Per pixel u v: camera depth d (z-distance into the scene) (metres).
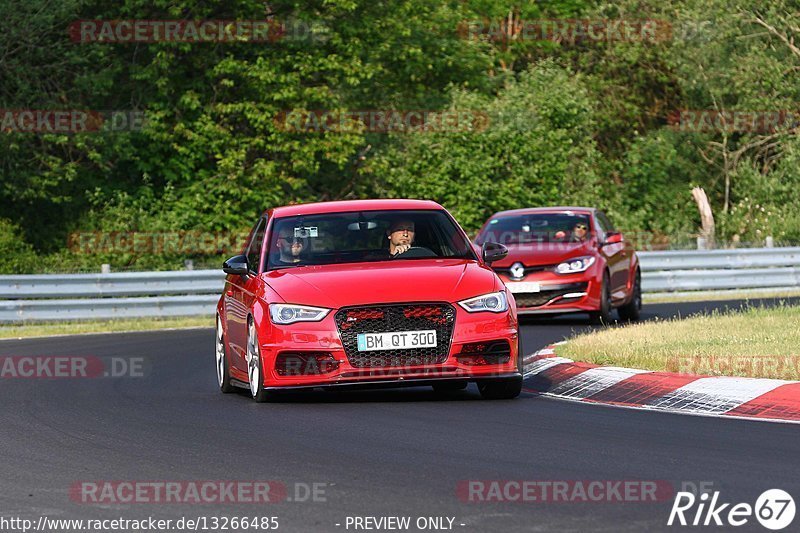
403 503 24.50
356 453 30.44
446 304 38.81
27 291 85.56
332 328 38.66
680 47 157.62
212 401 42.38
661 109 169.12
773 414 35.25
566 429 33.72
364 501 24.77
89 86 118.00
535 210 75.75
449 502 24.53
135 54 126.75
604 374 42.62
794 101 153.75
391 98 143.25
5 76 117.88
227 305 45.31
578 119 145.75
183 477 27.86
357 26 133.50
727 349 44.94
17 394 45.78
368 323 38.62
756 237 145.38
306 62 125.56
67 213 123.38
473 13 167.88
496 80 159.75
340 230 43.16
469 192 130.88
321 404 40.16
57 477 28.31
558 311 69.56
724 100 159.50
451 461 29.11
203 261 123.94
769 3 154.62
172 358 59.53
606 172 159.00
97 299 86.94
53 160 117.88
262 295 40.41
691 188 158.75
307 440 32.69
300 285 39.84
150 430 35.41
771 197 151.12
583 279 69.50
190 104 122.12
